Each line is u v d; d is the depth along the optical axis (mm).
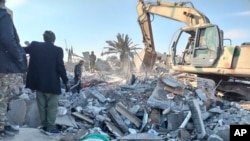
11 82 4602
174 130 6871
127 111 7039
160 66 17281
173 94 8352
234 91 12852
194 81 9492
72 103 8141
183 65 13883
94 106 7816
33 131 5266
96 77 20031
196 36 13297
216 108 8469
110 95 9219
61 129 5934
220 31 12672
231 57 12078
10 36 4262
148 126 6871
